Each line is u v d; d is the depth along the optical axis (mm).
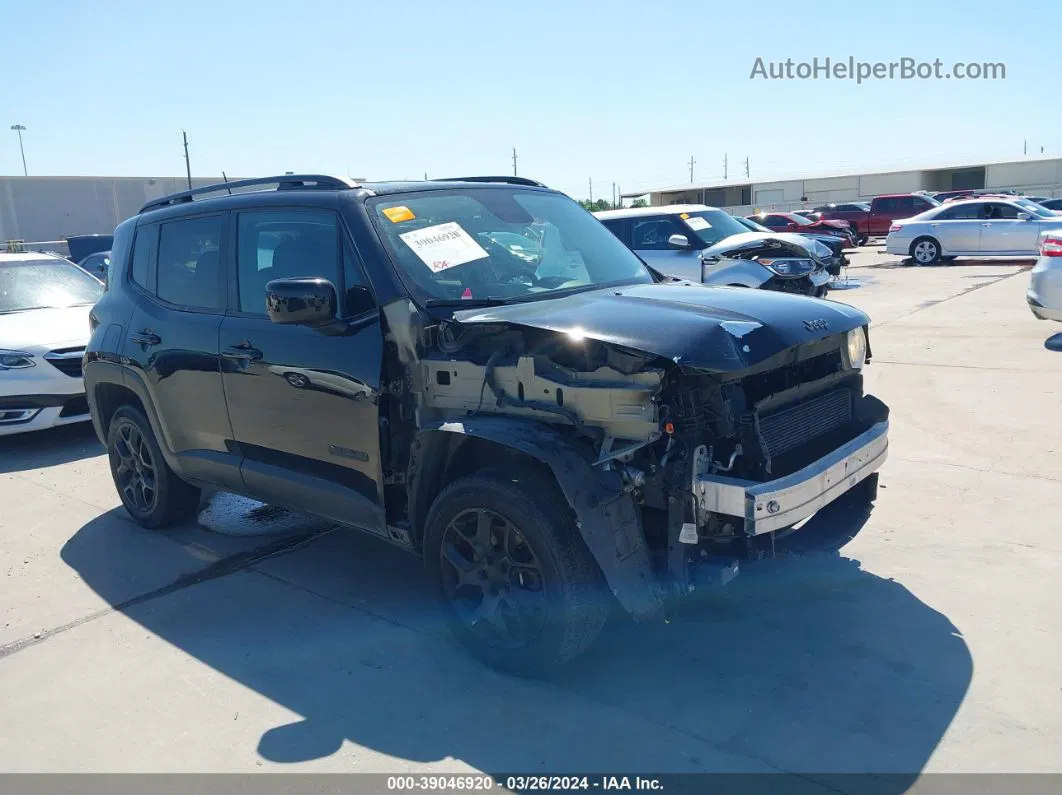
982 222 20516
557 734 3168
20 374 7367
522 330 3420
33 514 5953
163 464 5215
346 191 4082
